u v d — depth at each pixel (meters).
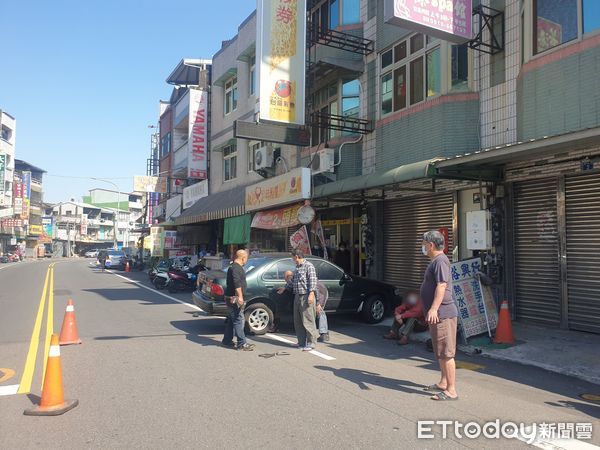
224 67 24.91
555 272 9.36
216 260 15.68
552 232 9.42
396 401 5.39
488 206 10.30
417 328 9.67
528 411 5.10
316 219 15.67
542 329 9.27
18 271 33.28
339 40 14.70
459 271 8.56
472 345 8.16
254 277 9.60
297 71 13.34
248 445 4.18
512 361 7.36
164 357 7.50
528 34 9.37
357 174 14.44
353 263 15.06
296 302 8.26
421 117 11.86
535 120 9.13
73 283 22.59
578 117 8.38
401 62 12.91
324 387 5.91
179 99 33.31
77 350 7.99
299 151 17.30
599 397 5.61
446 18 9.73
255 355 7.67
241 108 22.50
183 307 13.73
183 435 4.41
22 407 5.21
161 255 32.66
